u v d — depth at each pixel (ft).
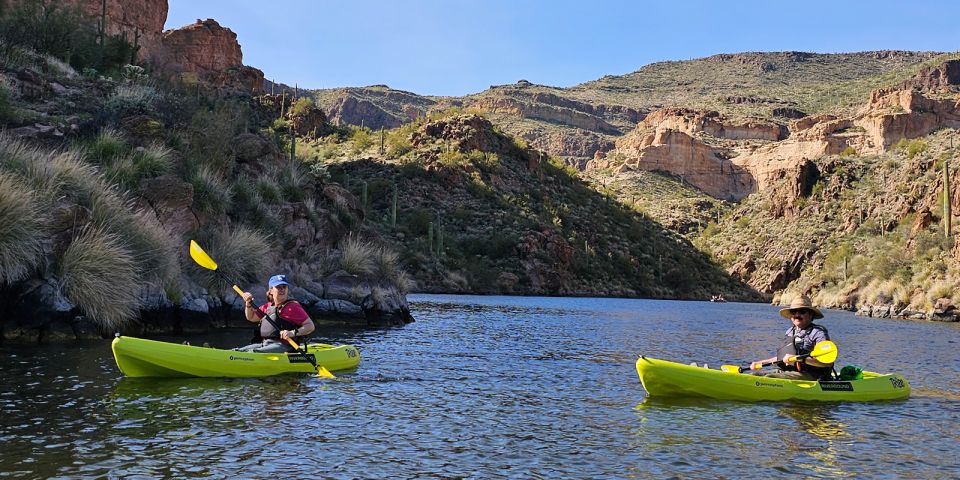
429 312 102.99
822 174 411.75
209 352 34.42
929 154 342.85
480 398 32.14
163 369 33.24
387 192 293.64
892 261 188.03
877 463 22.80
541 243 290.15
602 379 39.09
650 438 25.45
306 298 65.16
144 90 74.59
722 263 392.47
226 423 25.31
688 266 358.64
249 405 28.43
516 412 29.30
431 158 334.85
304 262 69.36
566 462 22.16
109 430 23.61
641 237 366.43
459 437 24.81
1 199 40.34
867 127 608.19
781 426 27.84
